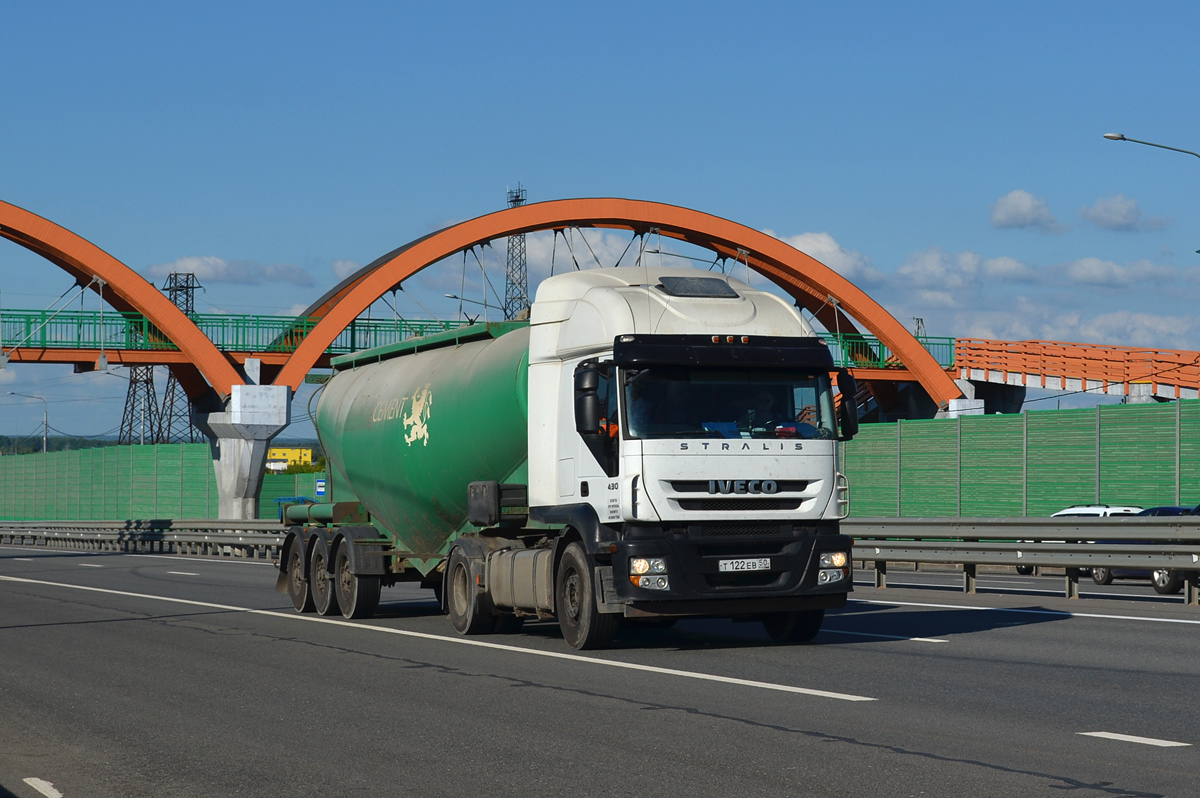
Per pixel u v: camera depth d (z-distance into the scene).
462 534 16.67
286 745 8.56
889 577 27.22
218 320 55.78
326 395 21.23
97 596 23.31
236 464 54.81
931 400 64.88
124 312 56.72
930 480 37.09
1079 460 32.97
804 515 12.93
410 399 17.34
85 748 8.67
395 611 19.81
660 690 10.55
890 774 7.25
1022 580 25.80
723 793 6.88
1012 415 34.78
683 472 12.48
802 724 8.87
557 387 13.91
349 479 19.81
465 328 16.59
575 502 13.46
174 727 9.38
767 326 13.27
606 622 13.15
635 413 12.57
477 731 8.88
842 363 61.06
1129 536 18.88
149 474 64.81
